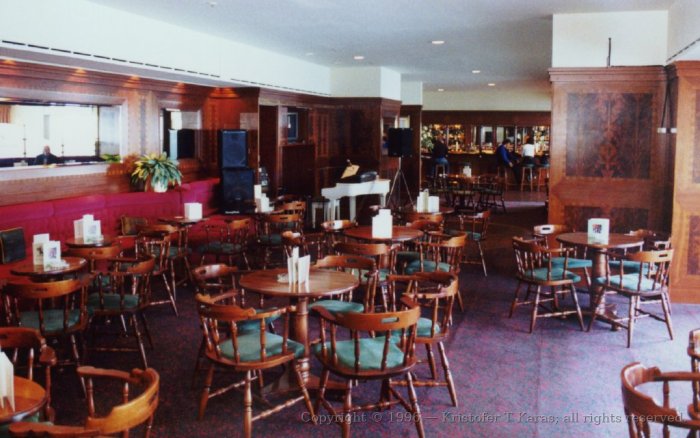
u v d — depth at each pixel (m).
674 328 6.20
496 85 18.31
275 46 10.48
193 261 8.95
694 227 7.08
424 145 21.45
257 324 4.64
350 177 12.26
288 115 12.91
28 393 2.79
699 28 5.81
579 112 7.72
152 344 5.62
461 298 6.92
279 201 11.41
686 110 6.92
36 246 5.61
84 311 4.73
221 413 4.31
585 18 7.61
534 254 6.77
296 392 4.54
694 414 2.98
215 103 11.18
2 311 5.30
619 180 7.69
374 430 4.07
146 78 9.23
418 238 7.33
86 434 2.36
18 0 6.11
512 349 5.58
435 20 8.05
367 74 13.70
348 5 7.18
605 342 5.77
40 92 7.50
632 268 6.75
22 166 7.46
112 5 7.17
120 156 8.93
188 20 8.11
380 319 3.64
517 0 6.89
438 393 4.65
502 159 19.59
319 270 5.06
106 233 8.19
